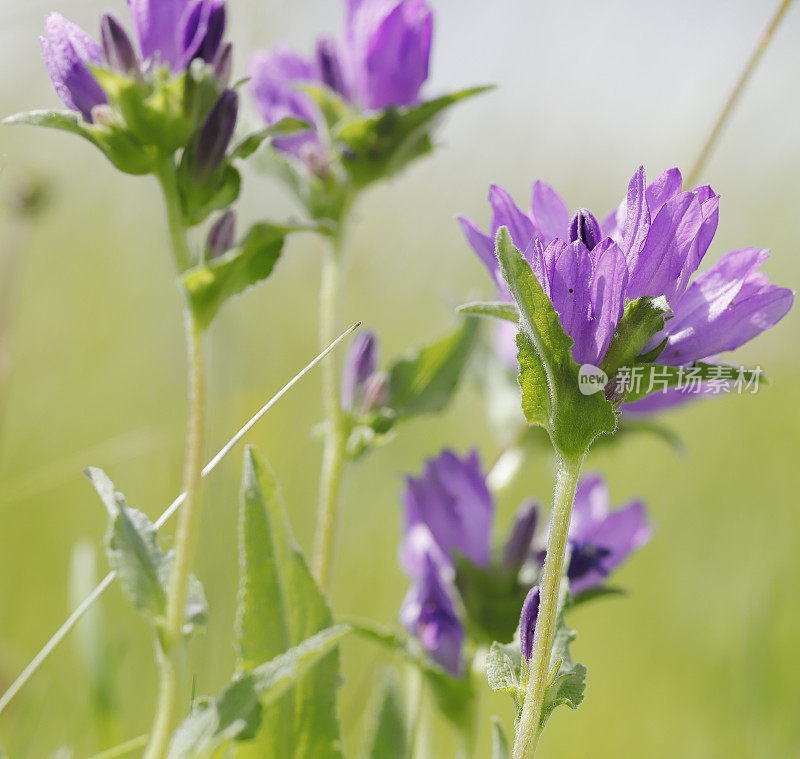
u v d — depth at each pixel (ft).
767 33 3.60
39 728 3.66
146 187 5.40
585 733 4.30
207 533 3.72
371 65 3.56
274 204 5.50
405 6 3.56
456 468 3.51
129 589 3.26
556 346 3.16
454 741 3.98
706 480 5.32
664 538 5.06
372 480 4.88
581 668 3.20
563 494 3.18
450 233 6.33
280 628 3.33
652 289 3.18
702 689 4.39
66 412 4.91
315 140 3.60
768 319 3.19
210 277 3.30
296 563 3.34
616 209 3.27
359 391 3.55
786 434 5.33
